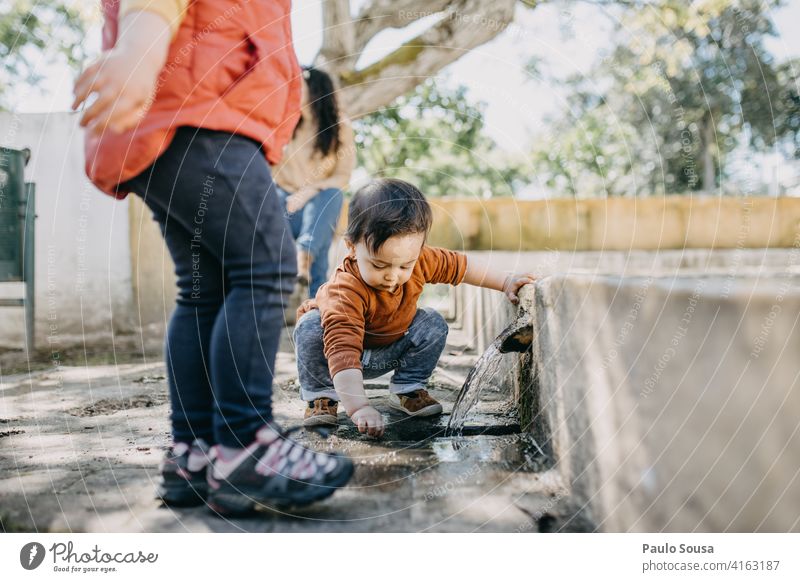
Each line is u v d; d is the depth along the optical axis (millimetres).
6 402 2154
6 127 3859
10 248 3277
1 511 1168
